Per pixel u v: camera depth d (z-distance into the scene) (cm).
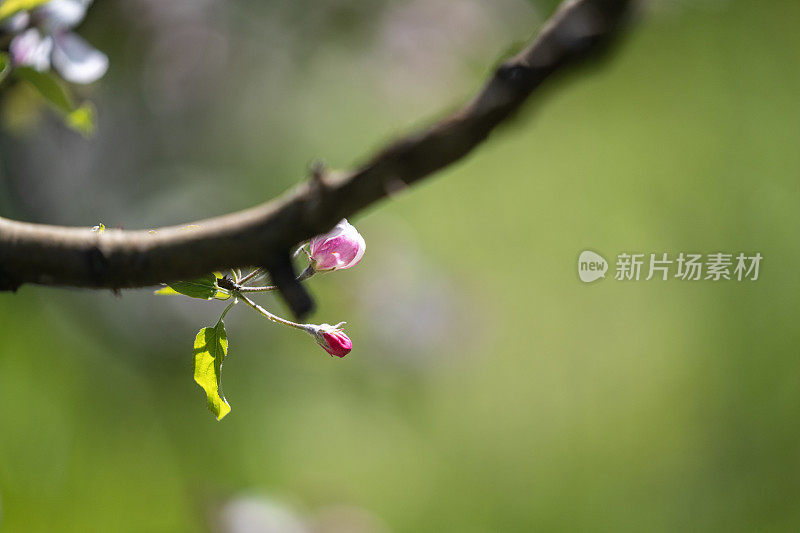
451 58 195
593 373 204
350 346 72
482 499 188
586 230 223
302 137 200
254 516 138
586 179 228
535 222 222
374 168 62
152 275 64
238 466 163
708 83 234
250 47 185
